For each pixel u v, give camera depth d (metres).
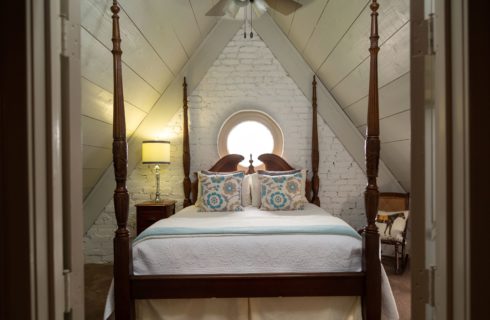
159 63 3.25
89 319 2.27
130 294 1.85
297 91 3.88
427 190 0.83
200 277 1.85
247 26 3.87
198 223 2.35
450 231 0.70
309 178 3.87
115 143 1.83
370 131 1.88
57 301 0.75
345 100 3.63
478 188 0.64
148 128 3.82
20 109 0.66
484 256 0.63
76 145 0.84
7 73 0.66
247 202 3.42
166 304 1.92
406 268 3.23
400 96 2.60
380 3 2.01
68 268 0.80
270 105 3.89
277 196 3.13
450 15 0.70
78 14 0.86
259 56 3.88
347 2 2.30
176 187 3.85
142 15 2.46
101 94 2.69
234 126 3.87
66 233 0.80
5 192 0.65
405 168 3.44
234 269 1.90
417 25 0.83
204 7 3.09
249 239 1.97
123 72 2.78
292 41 3.78
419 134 0.83
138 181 3.84
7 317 0.65
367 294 1.82
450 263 0.70
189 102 3.87
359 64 2.85
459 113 0.67
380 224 3.26
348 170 3.86
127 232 1.85
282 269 1.90
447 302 0.70
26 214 0.66
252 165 3.74
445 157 0.71
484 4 0.64
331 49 3.04
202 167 3.88
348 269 1.91
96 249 3.79
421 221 0.83
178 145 3.85
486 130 0.64
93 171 3.57
